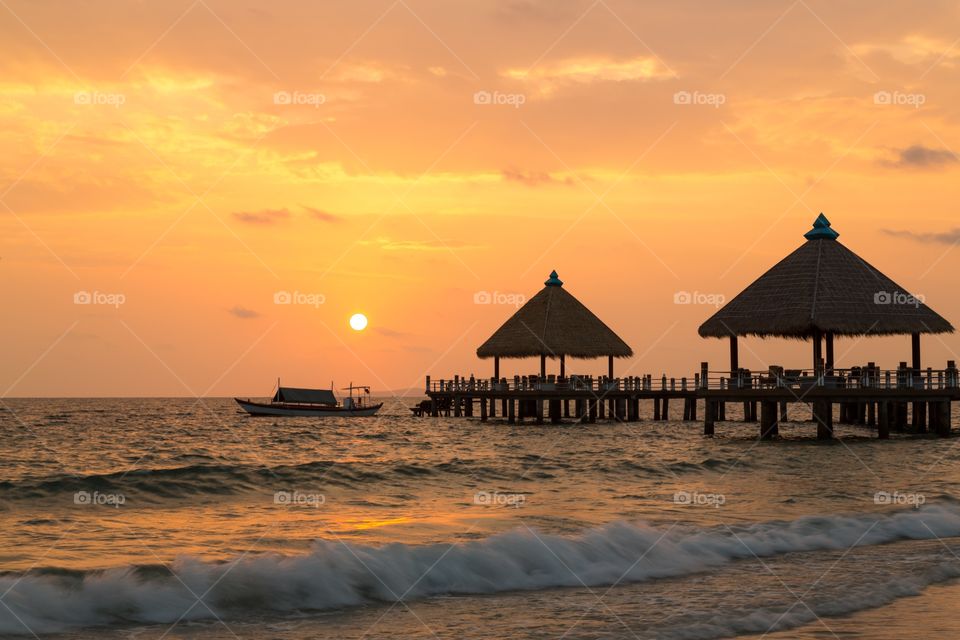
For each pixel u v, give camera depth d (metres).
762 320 46.50
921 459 36.03
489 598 14.84
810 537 19.75
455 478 29.86
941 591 15.59
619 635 12.88
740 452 39.50
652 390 66.06
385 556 16.12
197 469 28.69
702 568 17.08
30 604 13.19
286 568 15.20
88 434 62.47
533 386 67.12
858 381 44.62
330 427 72.81
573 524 20.31
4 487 25.36
